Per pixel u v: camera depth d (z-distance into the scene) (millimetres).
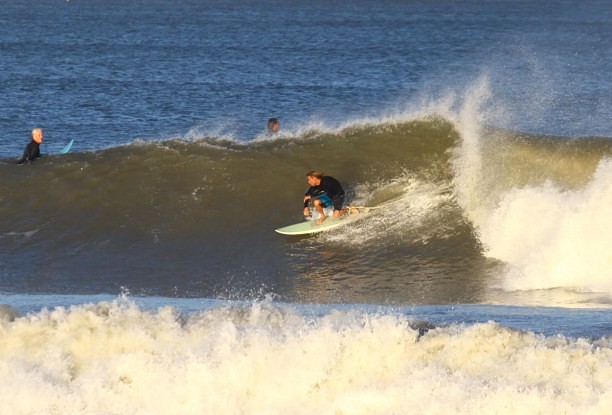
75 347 29891
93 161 68188
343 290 51406
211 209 63500
